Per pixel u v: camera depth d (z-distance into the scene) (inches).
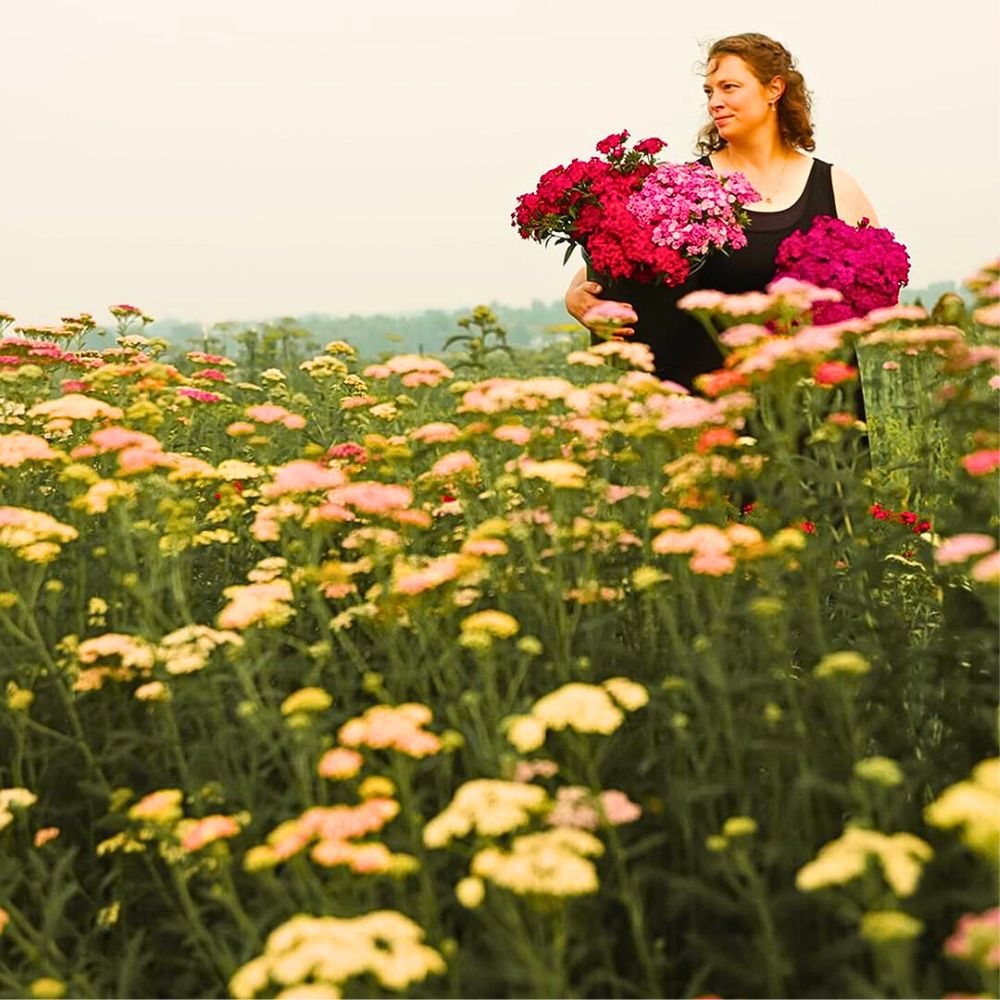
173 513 202.7
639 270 293.0
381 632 194.4
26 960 158.9
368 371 250.2
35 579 191.5
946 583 182.1
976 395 210.5
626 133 303.9
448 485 221.5
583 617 200.5
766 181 308.5
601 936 138.2
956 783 164.1
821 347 192.4
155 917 169.0
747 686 154.8
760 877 144.0
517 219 307.3
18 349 299.4
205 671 184.4
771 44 302.8
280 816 160.6
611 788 164.4
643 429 201.5
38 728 175.6
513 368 401.4
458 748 174.9
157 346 336.5
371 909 141.3
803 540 170.4
